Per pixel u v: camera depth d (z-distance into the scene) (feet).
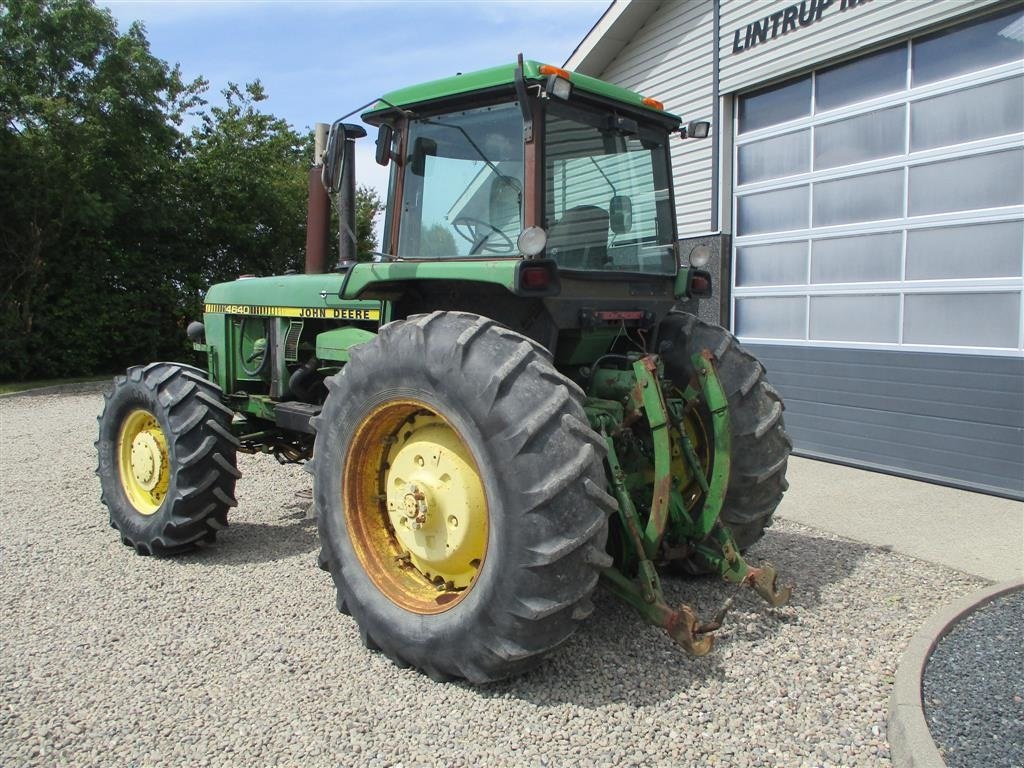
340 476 11.20
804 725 9.06
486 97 11.19
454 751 8.55
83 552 15.33
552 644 9.34
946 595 12.98
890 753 8.56
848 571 14.12
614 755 8.43
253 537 16.26
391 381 10.43
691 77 26.73
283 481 21.11
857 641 11.20
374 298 12.58
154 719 9.25
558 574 9.04
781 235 24.35
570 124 11.48
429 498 10.34
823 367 23.09
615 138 12.35
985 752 8.27
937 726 8.79
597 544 9.25
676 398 12.77
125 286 55.16
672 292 13.35
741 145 25.53
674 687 9.86
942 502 18.62
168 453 14.60
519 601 9.10
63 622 11.98
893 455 21.38
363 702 9.60
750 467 12.74
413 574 11.06
